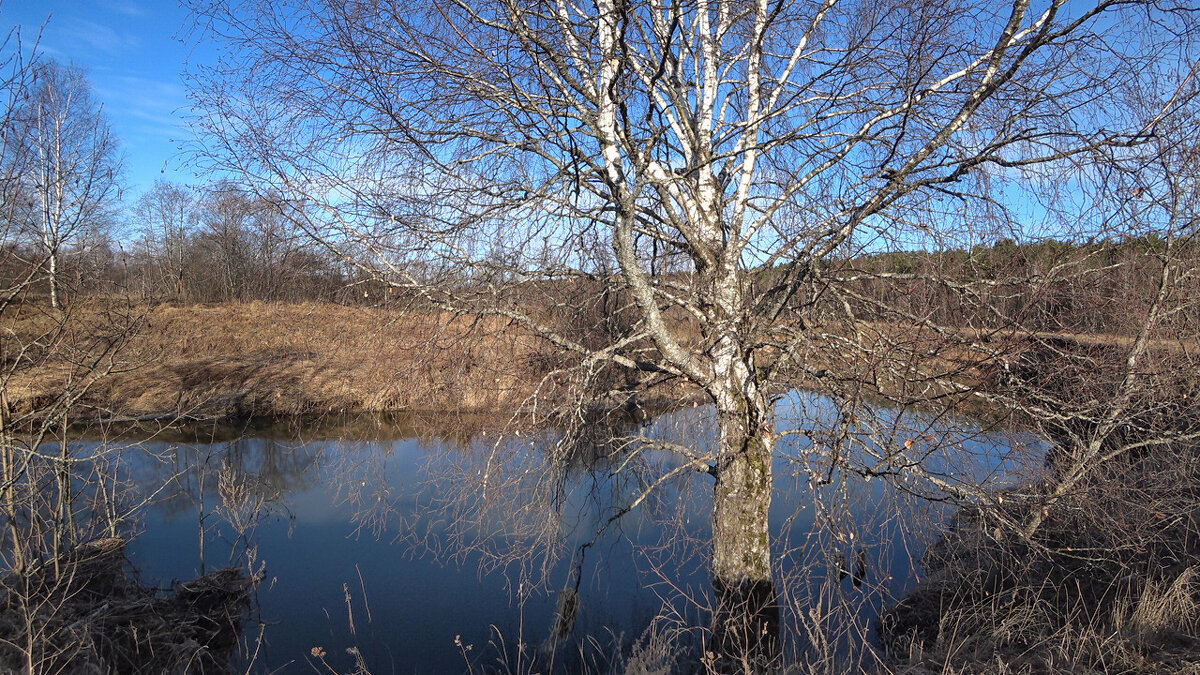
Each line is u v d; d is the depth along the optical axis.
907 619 6.16
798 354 5.81
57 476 6.52
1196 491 6.25
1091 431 5.71
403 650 6.16
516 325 5.74
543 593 7.07
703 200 5.73
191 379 14.22
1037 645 5.07
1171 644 4.67
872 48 5.12
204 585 7.37
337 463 11.08
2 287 5.74
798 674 5.04
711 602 6.21
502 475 5.93
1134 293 5.45
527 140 5.00
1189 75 4.46
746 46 5.95
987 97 4.61
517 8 4.40
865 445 5.23
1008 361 4.98
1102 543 6.02
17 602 5.94
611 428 6.90
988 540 6.37
